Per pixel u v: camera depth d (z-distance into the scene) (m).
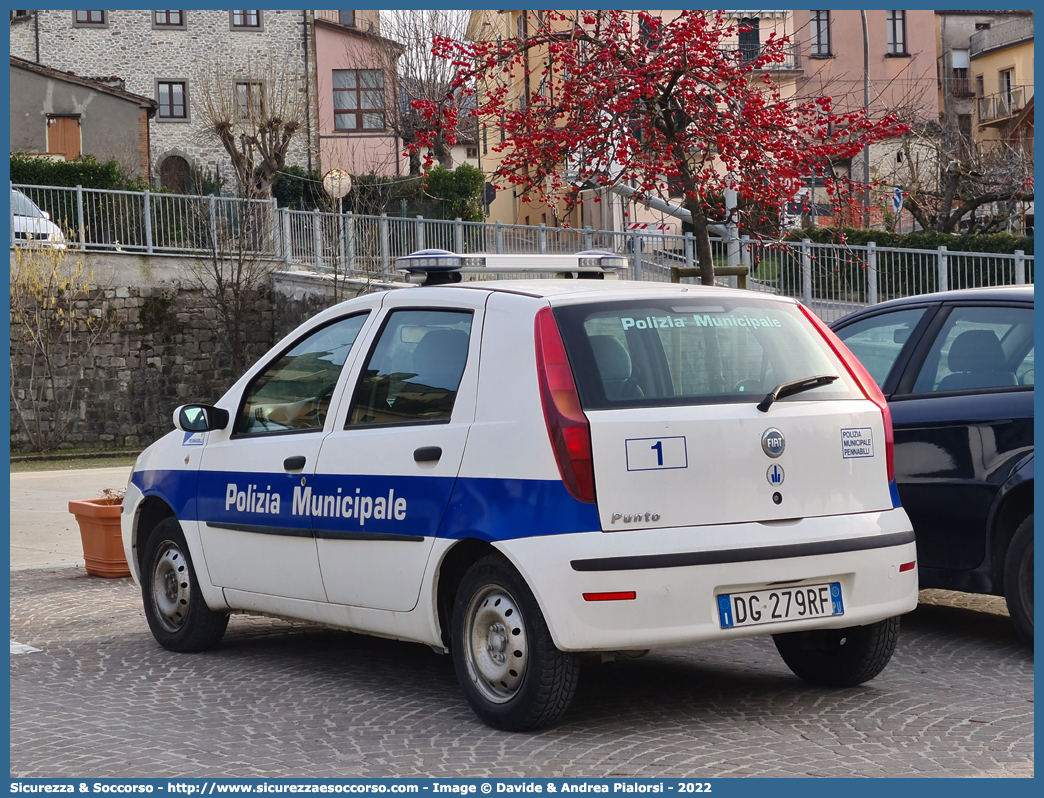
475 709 4.95
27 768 4.59
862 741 4.66
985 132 56.75
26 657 6.66
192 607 6.62
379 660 6.40
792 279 18.64
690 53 10.95
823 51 46.88
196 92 47.69
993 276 18.22
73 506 9.65
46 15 46.97
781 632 4.82
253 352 27.70
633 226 11.95
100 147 44.69
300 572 5.82
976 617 7.21
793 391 5.01
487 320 5.14
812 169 11.60
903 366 6.75
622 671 5.96
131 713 5.39
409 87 47.53
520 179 11.99
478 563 4.90
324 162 48.81
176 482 6.70
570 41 11.56
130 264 26.70
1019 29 57.38
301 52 48.34
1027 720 4.94
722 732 4.82
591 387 4.73
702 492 4.71
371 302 5.86
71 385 26.25
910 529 5.20
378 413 5.55
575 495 4.60
